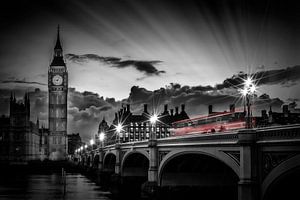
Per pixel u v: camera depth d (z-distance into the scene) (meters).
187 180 60.84
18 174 153.12
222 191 58.59
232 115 65.19
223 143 40.25
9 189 92.62
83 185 103.12
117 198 75.19
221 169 58.75
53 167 182.38
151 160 63.66
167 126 199.62
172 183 61.31
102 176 118.81
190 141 48.69
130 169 91.25
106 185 102.69
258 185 35.62
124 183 89.56
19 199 74.38
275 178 33.12
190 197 59.81
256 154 35.94
